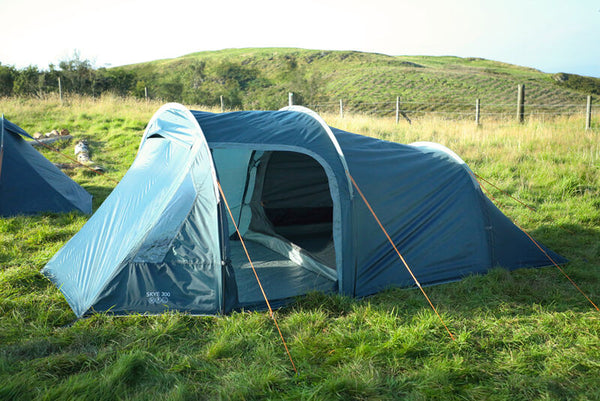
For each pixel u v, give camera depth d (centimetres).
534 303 379
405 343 311
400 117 1694
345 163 417
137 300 363
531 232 577
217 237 367
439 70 5556
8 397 246
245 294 411
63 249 462
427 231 449
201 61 6725
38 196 656
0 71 2931
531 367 287
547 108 3650
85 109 1516
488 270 453
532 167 847
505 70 6219
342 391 262
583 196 696
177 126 457
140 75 6456
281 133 438
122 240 398
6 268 449
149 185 439
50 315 355
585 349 306
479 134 1152
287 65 6688
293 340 325
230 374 277
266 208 595
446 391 264
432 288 423
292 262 508
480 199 478
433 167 476
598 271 453
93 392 254
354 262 409
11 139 680
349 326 341
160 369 283
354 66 6303
